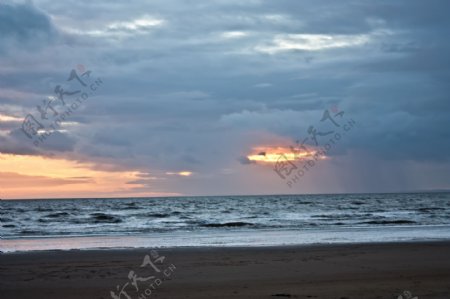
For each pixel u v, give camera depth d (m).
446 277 13.78
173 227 39.53
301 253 19.20
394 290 11.78
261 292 11.66
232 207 87.75
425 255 18.55
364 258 17.78
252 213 65.19
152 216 58.81
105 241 26.58
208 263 16.66
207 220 50.38
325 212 65.12
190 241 25.97
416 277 13.79
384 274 14.34
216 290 12.00
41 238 29.45
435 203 98.88
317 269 15.32
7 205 106.38
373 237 27.53
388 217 51.47
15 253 19.48
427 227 36.44
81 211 72.50
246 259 17.59
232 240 26.44
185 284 12.84
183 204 107.19
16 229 38.75
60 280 13.55
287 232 32.31
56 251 20.17
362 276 13.98
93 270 15.24
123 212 68.88
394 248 20.72
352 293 11.43
